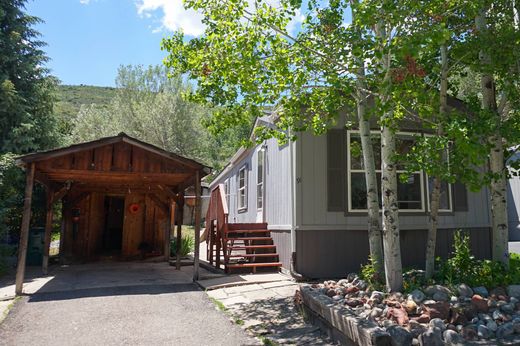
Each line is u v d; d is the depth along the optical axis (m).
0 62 12.34
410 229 8.03
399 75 4.20
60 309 5.32
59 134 13.95
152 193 11.66
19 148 11.97
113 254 12.48
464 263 4.91
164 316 5.00
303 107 7.25
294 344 3.93
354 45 4.56
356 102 6.32
